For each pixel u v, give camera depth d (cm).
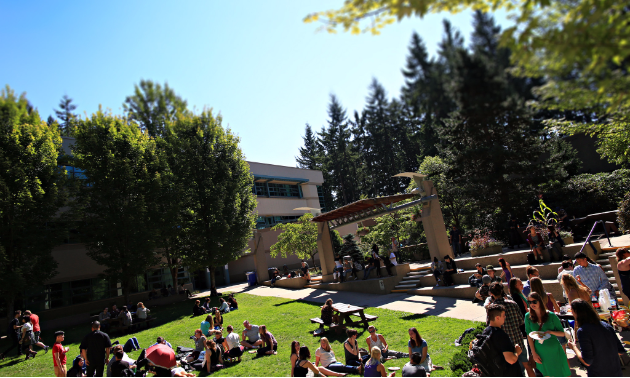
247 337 1124
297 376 753
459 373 616
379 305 1452
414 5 220
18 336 1314
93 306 2308
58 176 1602
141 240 1888
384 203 1695
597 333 399
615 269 855
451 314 1142
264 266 2761
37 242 1590
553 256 1223
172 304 2230
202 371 933
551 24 212
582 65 215
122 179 1869
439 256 1578
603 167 2255
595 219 1549
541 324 480
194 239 2270
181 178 2200
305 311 1543
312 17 241
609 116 314
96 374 804
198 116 1794
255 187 3931
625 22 188
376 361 686
